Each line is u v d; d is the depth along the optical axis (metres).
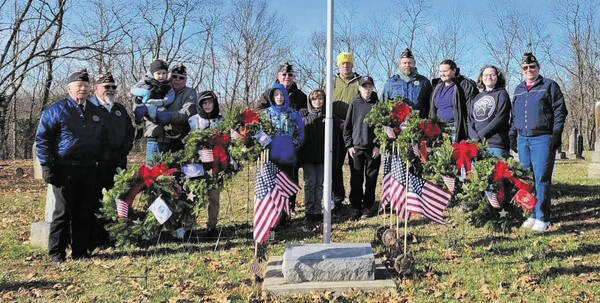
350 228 6.46
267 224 4.66
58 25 19.55
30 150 28.70
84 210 5.44
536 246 5.21
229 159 5.22
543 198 5.96
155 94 6.23
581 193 8.13
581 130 42.06
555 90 5.83
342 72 7.43
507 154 6.23
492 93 6.21
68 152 5.21
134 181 5.08
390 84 7.03
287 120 6.32
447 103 6.61
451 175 4.87
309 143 6.91
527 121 6.00
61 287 4.47
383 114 4.89
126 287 4.43
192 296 4.12
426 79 7.04
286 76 7.05
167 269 4.91
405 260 4.36
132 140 6.00
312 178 7.00
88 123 5.33
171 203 5.12
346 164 15.70
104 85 5.56
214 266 4.93
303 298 3.94
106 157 5.59
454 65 6.59
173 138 6.21
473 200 4.87
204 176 5.25
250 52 35.34
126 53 18.48
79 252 5.51
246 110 5.21
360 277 4.20
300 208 8.16
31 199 10.20
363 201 7.13
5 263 5.41
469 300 3.86
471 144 4.87
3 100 21.53
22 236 6.63
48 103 24.14
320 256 4.24
